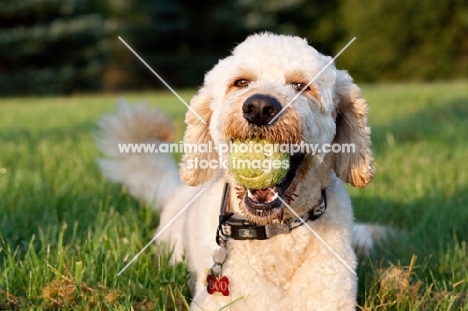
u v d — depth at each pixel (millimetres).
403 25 34594
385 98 16094
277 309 3785
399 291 4125
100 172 7102
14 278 4203
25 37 31453
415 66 34812
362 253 5000
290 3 33906
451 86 21266
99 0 32875
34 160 7918
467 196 6352
